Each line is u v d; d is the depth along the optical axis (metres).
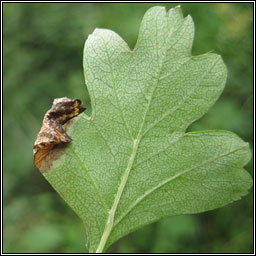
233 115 0.22
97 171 0.09
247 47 0.24
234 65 0.23
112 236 0.09
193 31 0.09
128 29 0.24
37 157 0.09
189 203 0.09
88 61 0.09
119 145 0.09
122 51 0.09
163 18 0.09
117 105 0.09
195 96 0.09
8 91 0.28
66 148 0.09
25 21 0.30
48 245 0.20
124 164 0.09
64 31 0.28
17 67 0.28
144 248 0.20
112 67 0.09
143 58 0.09
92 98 0.09
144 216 0.09
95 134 0.09
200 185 0.09
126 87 0.09
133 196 0.09
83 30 0.28
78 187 0.09
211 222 0.21
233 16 0.24
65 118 0.10
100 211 0.09
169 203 0.09
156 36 0.09
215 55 0.09
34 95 0.27
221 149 0.09
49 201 0.24
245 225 0.21
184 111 0.09
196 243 0.21
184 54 0.09
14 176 0.26
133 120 0.09
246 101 0.23
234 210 0.21
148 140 0.09
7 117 0.28
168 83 0.09
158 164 0.09
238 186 0.09
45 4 0.30
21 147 0.27
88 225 0.09
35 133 0.27
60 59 0.28
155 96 0.09
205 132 0.09
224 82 0.09
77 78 0.26
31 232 0.21
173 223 0.20
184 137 0.09
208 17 0.24
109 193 0.09
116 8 0.26
